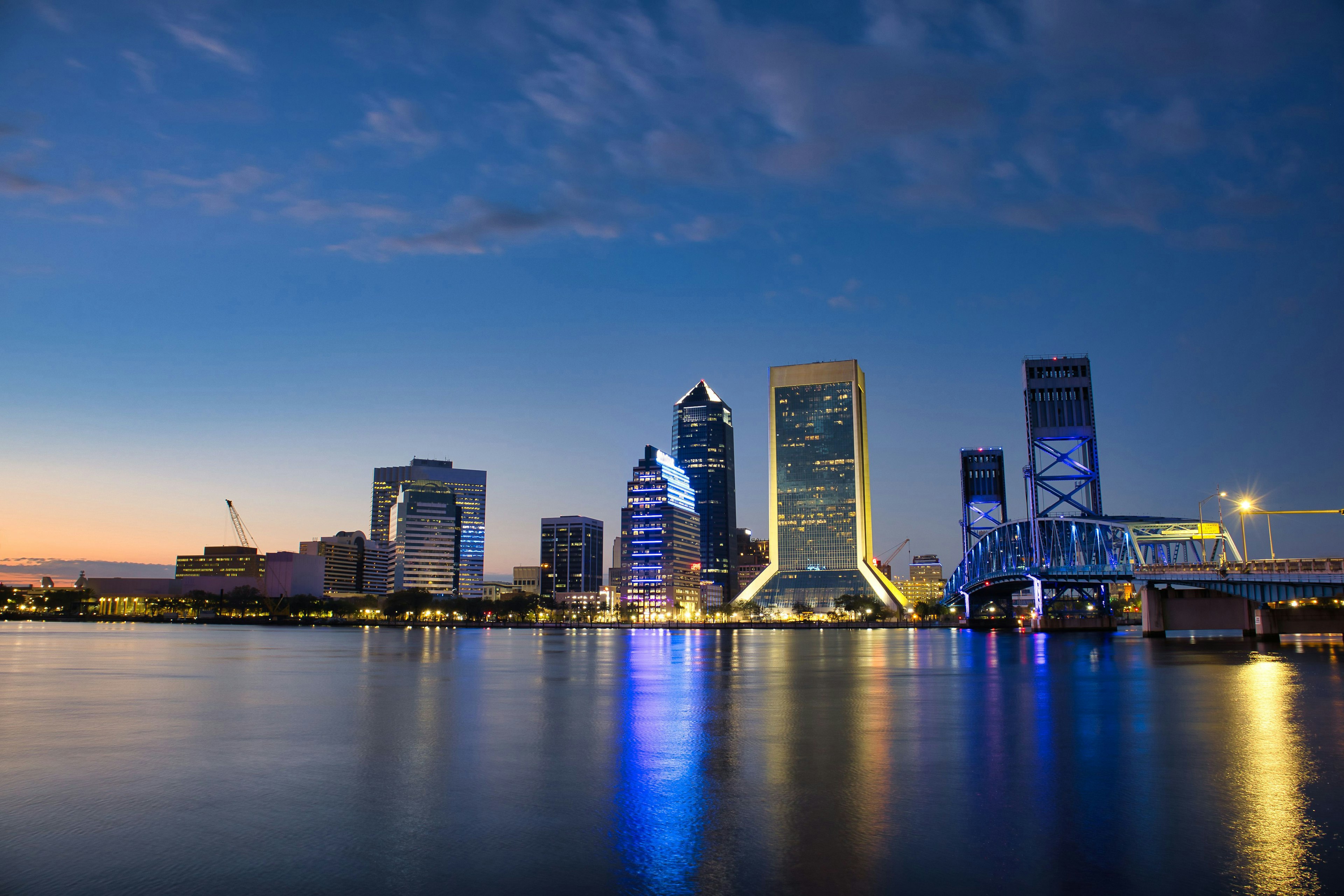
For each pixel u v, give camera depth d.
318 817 34.69
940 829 32.72
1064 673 107.12
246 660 140.50
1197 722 59.97
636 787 39.91
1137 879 27.28
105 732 57.31
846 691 86.31
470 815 34.91
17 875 27.86
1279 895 25.89
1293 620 174.88
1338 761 45.56
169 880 27.48
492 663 137.25
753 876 27.67
